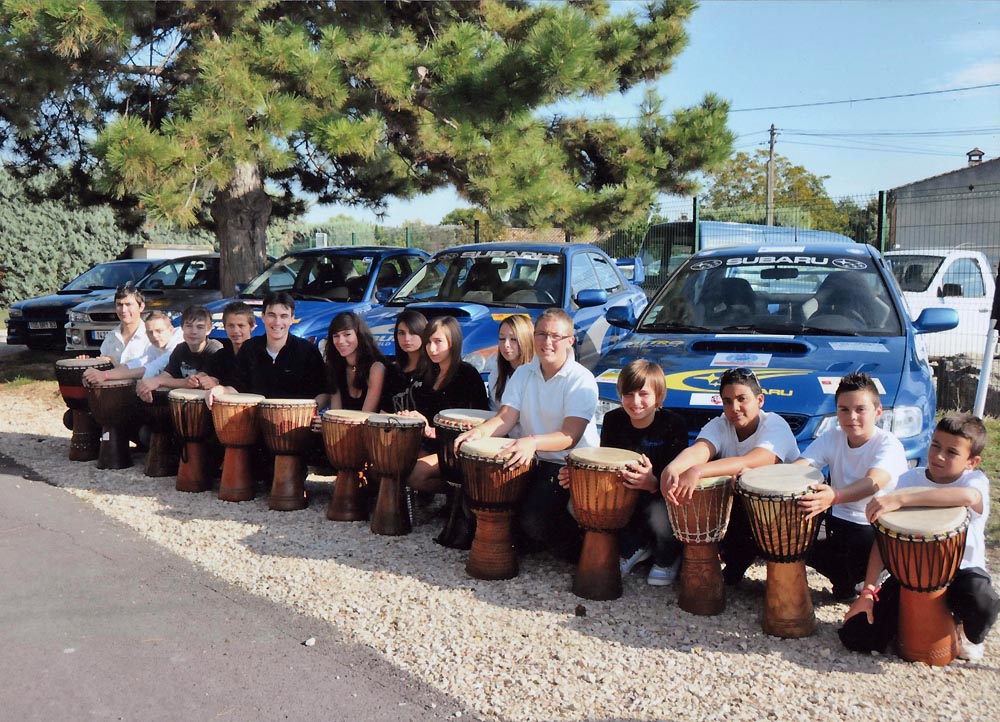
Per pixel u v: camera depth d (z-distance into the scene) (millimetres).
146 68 11883
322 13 12281
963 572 3844
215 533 5711
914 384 5113
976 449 3947
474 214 17922
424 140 11805
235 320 6863
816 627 4219
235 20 10891
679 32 14680
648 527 4809
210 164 9312
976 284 12734
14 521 6020
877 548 3979
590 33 10766
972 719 3395
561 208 12445
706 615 4395
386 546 5445
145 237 27781
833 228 21984
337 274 9844
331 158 13219
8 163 14281
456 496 5410
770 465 4379
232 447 6461
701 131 14742
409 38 12367
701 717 3426
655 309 6629
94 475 7285
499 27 12719
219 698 3635
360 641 4129
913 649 3854
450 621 4328
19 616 4449
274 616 4426
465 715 3490
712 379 5266
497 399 5844
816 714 3434
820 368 5250
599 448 4715
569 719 3436
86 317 12398
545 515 4910
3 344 18453
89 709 3559
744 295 6367
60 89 10961
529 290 8383
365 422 5605
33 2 9250
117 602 4617
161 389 7023
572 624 4289
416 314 6039
